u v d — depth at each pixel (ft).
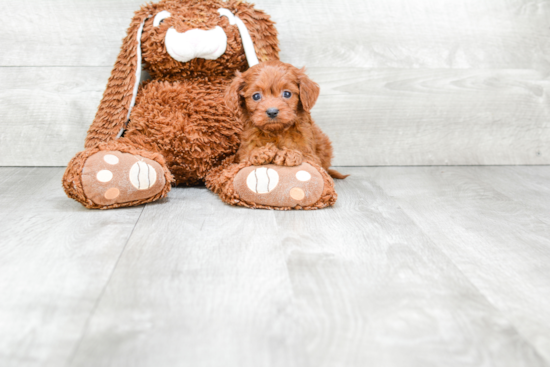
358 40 6.04
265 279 2.93
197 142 4.83
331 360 2.16
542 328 2.46
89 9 5.71
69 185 4.15
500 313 2.60
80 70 5.83
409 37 6.10
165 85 5.00
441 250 3.46
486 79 6.28
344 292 2.79
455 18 6.11
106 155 4.21
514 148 6.49
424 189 5.20
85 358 2.14
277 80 4.44
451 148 6.42
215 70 5.12
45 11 5.67
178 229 3.77
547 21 6.23
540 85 6.36
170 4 5.07
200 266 3.10
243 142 4.78
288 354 2.19
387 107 6.22
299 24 5.94
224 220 4.01
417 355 2.21
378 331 2.39
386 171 6.06
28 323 2.42
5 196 4.69
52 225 3.83
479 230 3.90
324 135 5.41
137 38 4.89
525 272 3.12
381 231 3.82
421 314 2.57
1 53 5.71
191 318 2.48
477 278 3.02
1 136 5.89
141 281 2.88
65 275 2.94
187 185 5.24
